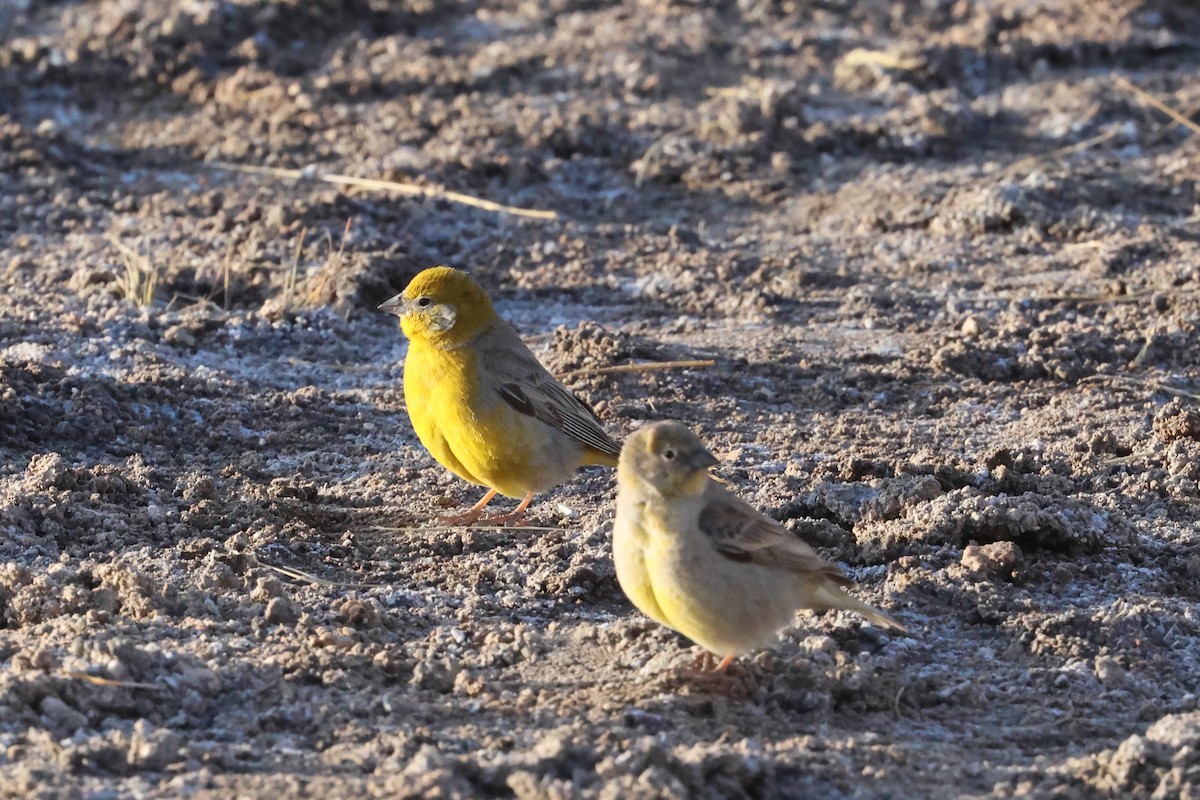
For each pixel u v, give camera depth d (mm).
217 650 9188
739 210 21062
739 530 8523
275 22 26094
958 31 27906
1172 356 15914
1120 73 26609
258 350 16078
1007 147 23156
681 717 8609
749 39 27641
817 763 8055
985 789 7961
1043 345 16047
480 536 11844
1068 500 11516
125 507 11852
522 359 11938
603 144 22594
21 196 20172
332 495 12633
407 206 19875
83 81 24281
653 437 8453
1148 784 7852
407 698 8812
